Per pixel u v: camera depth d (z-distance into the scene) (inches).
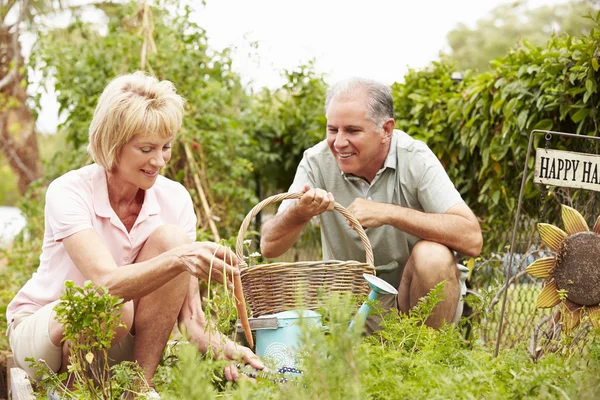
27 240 252.8
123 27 248.8
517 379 84.1
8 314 119.1
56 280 114.1
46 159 261.0
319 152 140.5
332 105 129.1
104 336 92.7
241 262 110.3
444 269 124.5
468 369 89.9
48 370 107.3
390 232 134.8
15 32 357.7
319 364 71.1
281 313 104.6
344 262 108.4
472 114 168.2
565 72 142.5
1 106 388.5
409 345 101.3
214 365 89.5
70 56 245.3
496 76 160.1
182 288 109.7
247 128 247.1
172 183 124.0
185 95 237.8
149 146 108.2
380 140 130.2
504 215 165.5
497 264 161.3
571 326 110.8
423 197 133.0
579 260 109.7
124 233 114.1
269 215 255.6
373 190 136.3
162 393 83.9
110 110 106.7
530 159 150.3
